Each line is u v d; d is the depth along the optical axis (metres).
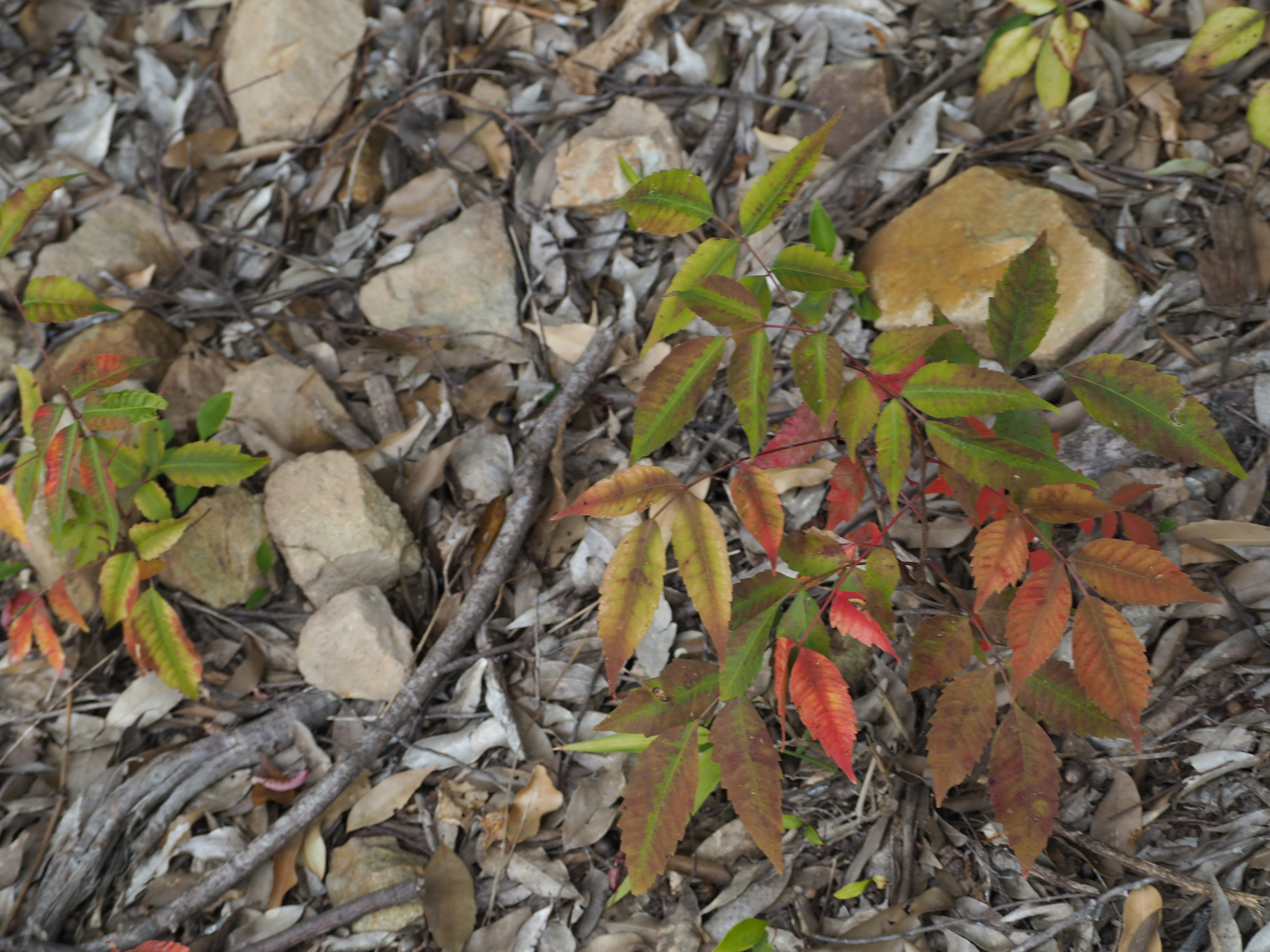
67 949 1.08
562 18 1.55
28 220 1.02
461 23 1.60
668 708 0.95
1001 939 1.04
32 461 1.08
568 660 1.19
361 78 1.57
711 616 0.88
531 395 1.32
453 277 1.39
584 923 1.09
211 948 1.09
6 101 1.62
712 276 0.89
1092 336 1.23
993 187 1.28
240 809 1.15
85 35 1.69
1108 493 1.16
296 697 1.19
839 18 1.50
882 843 1.09
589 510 0.89
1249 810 1.06
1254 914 1.02
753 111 1.47
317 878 1.12
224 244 1.50
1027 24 1.28
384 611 1.20
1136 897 1.03
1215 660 1.11
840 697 0.92
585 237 1.43
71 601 1.18
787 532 1.21
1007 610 0.98
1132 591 0.90
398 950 1.09
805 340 0.90
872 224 1.36
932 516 1.19
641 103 1.43
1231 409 1.18
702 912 1.08
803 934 1.06
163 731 1.19
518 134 1.50
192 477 1.16
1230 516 1.15
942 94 1.41
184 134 1.60
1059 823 1.07
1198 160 1.29
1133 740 0.89
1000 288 0.95
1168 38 1.38
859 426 0.90
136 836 1.13
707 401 1.29
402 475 1.28
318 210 1.52
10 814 1.15
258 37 1.54
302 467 1.23
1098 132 1.35
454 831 1.13
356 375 1.35
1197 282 1.24
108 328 1.34
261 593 1.24
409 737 1.17
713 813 1.12
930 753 0.93
